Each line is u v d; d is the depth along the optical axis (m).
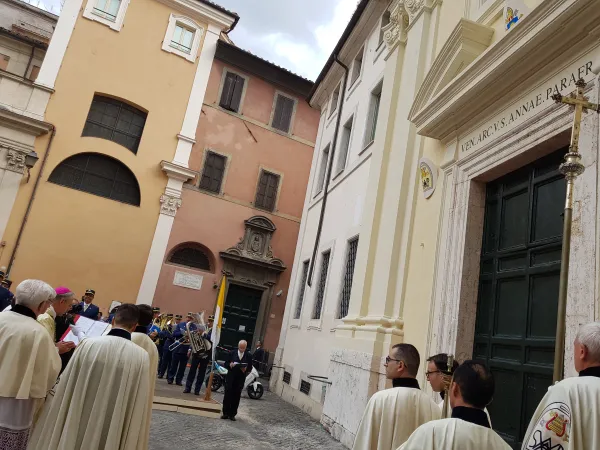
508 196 5.96
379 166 8.98
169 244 18.11
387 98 9.44
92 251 16.70
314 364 11.16
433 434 1.87
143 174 18.05
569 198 2.97
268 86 21.33
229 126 20.14
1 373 3.15
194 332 10.52
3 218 15.31
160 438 6.64
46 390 3.41
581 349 2.31
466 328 5.94
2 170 15.52
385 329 7.33
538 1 5.55
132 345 3.53
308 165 21.50
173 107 18.97
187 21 19.75
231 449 6.60
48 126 16.17
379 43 12.24
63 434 3.11
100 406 3.23
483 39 6.60
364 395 7.11
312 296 12.84
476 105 6.18
